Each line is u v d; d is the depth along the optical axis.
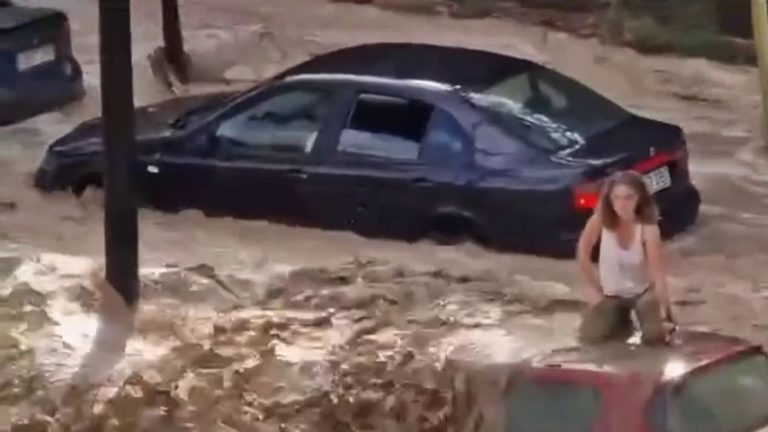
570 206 17.00
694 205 18.22
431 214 17.84
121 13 15.62
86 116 24.55
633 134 17.78
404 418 14.18
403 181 17.86
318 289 16.72
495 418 12.79
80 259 17.56
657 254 13.17
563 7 29.52
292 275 17.03
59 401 14.38
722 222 18.92
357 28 29.81
